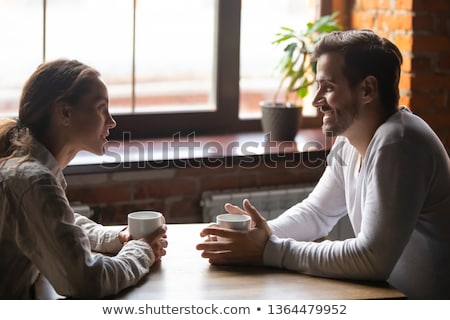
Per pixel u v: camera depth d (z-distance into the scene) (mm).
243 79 4262
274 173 4086
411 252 2492
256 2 4191
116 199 3740
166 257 2441
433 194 2400
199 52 4105
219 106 4168
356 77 2377
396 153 2275
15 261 2129
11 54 3668
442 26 4027
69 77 2195
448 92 4113
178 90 4098
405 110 2535
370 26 4215
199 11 4059
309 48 3932
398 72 2441
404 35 4004
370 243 2229
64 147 2234
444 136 4156
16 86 3701
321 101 2451
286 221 2738
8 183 2057
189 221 3928
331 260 2264
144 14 3928
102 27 3840
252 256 2377
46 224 2020
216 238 2514
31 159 2121
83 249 2035
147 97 4023
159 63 4016
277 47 4285
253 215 2451
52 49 3744
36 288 2285
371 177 2348
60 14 3734
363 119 2430
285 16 4273
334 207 2809
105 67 3883
